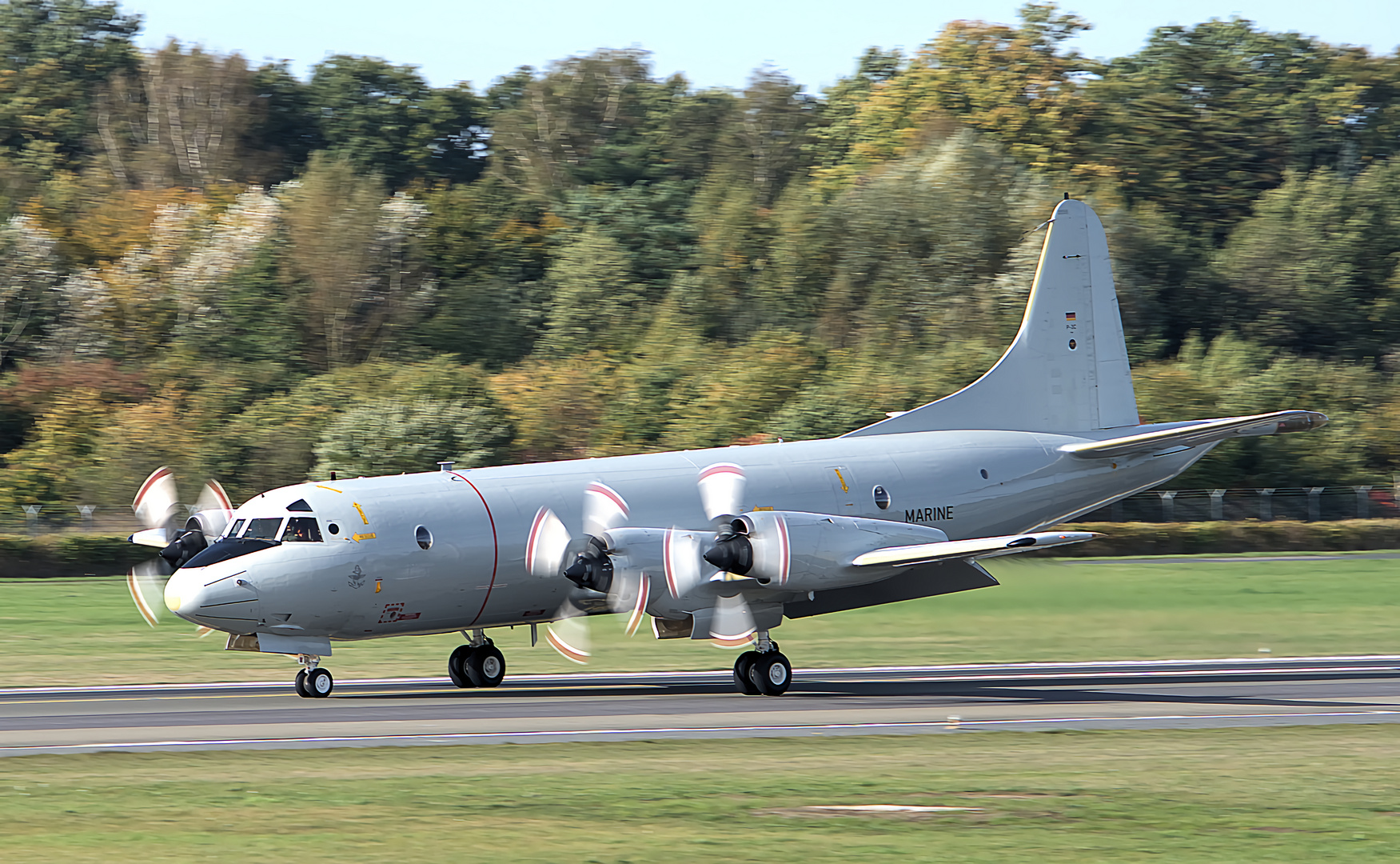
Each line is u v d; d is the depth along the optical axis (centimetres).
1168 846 4144
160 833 4244
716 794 4881
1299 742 6166
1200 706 7538
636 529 7988
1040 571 15012
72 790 4925
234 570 7538
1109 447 9731
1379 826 4416
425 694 8194
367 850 4031
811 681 8975
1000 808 4656
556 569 8181
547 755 5731
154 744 5991
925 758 5684
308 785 5034
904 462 9456
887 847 4103
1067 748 5969
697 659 10475
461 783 5072
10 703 7638
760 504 8706
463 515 8069
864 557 8156
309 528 7719
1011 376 10231
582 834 4244
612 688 8644
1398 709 7369
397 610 7919
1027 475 9856
